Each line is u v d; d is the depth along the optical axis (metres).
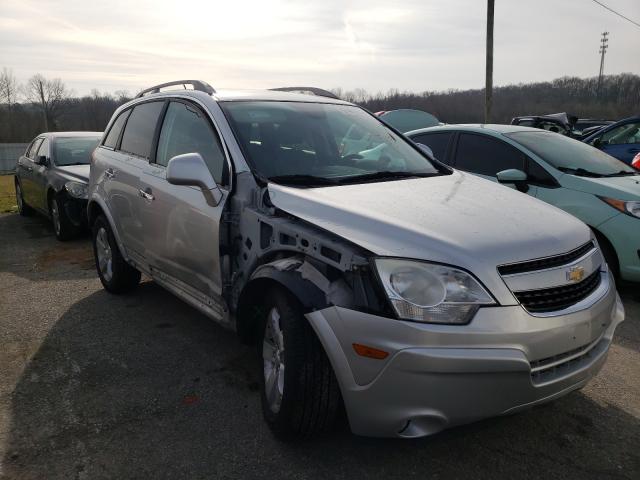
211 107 3.62
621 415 3.04
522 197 3.20
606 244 4.94
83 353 3.83
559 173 5.29
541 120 12.95
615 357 3.77
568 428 2.91
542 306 2.39
